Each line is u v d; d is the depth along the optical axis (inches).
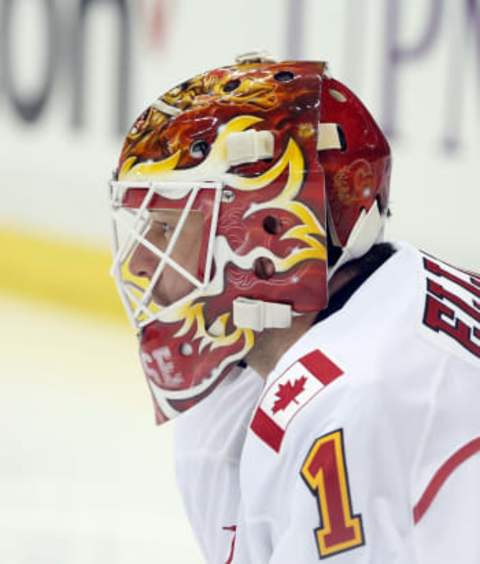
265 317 136.3
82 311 592.1
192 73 559.8
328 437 120.6
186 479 163.6
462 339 131.4
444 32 423.8
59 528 301.6
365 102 459.2
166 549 287.3
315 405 122.5
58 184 631.8
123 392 446.9
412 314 130.0
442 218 431.2
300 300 135.5
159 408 145.1
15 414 416.2
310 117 133.6
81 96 622.2
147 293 140.3
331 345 126.6
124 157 141.3
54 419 409.4
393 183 450.6
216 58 545.3
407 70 440.1
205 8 549.0
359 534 120.1
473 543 120.3
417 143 438.3
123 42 597.3
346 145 137.8
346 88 141.9
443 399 124.6
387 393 121.6
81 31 623.2
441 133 427.8
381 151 141.4
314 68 137.6
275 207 133.9
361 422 120.0
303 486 122.0
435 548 120.4
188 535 297.4
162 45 574.6
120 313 558.9
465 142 418.0
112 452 370.0
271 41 511.5
